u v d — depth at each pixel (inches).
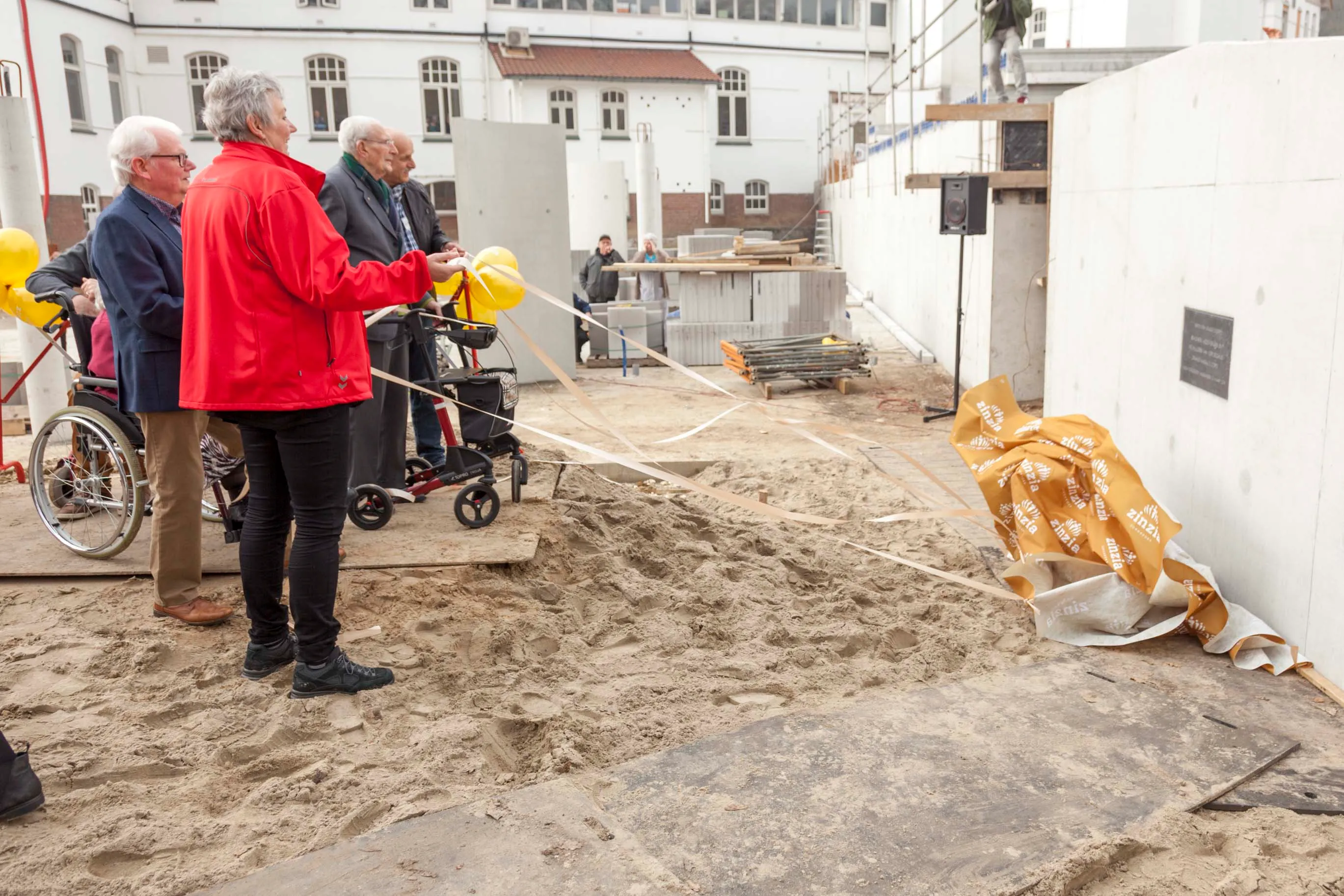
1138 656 148.6
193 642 137.8
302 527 120.6
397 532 177.0
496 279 190.4
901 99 799.1
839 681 138.4
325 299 109.0
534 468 223.1
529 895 87.5
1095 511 160.6
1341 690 133.0
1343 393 131.8
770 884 91.4
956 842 98.7
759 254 477.7
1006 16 355.3
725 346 438.3
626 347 471.5
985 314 365.1
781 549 196.9
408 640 140.4
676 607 162.2
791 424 174.7
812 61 1266.0
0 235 199.5
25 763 98.5
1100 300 227.5
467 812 100.2
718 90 1240.2
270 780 106.6
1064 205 255.6
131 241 129.5
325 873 90.3
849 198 881.5
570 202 855.1
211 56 1055.6
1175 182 184.7
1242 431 159.0
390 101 1112.8
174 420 136.0
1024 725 125.0
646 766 112.8
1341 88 131.1
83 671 128.7
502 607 155.3
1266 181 150.9
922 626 158.1
